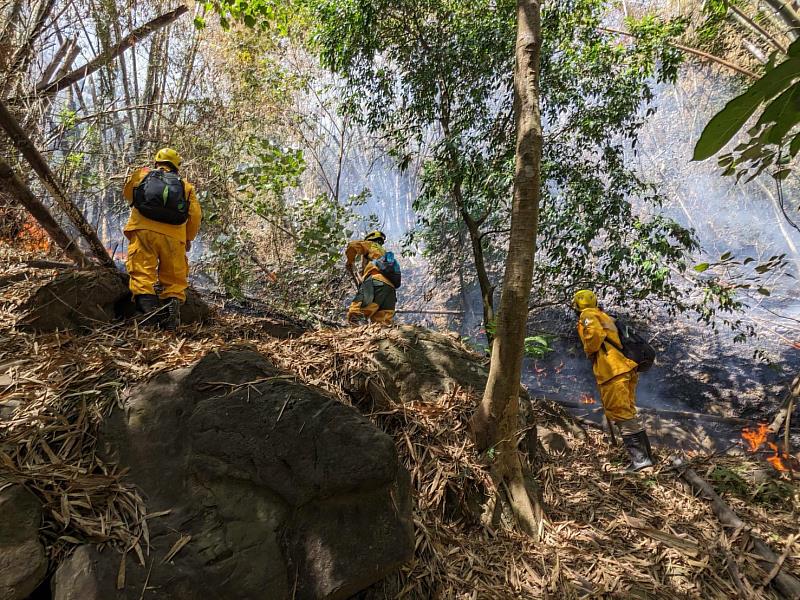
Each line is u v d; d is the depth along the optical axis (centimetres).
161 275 377
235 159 674
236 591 183
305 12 737
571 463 418
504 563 274
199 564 184
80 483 197
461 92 611
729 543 316
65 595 168
